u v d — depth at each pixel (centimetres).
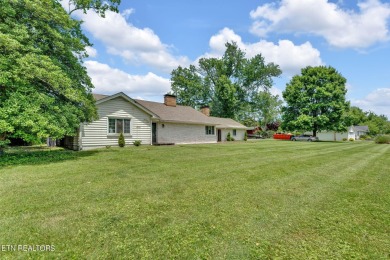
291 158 1012
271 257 237
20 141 1627
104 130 1459
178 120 1986
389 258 238
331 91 3144
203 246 257
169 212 354
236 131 3177
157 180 555
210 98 4059
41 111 832
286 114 3512
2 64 746
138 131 1655
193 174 630
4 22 848
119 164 781
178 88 4091
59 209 358
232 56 4009
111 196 426
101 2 1619
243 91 4069
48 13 941
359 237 282
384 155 1191
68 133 958
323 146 1886
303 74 3494
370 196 450
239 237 278
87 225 304
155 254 239
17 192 443
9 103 753
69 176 587
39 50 863
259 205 390
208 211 360
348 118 3225
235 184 527
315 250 252
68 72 1043
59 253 239
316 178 604
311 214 353
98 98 1512
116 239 269
